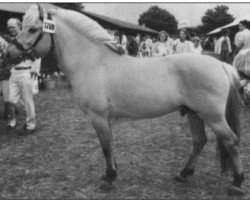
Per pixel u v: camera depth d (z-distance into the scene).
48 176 4.14
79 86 3.61
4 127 6.46
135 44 20.91
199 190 3.68
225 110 3.39
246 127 6.16
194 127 3.77
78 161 4.62
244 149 4.96
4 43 6.25
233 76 3.38
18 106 6.00
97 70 3.53
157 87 3.35
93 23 3.65
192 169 3.86
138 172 4.20
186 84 3.31
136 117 3.54
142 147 5.15
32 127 6.02
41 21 3.65
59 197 3.59
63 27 3.69
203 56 3.38
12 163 4.61
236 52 8.05
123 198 3.54
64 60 3.72
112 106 3.52
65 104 8.72
